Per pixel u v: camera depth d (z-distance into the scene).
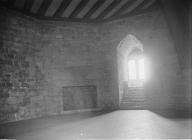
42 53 8.64
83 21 9.38
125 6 8.21
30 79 8.06
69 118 7.51
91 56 9.40
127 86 11.49
